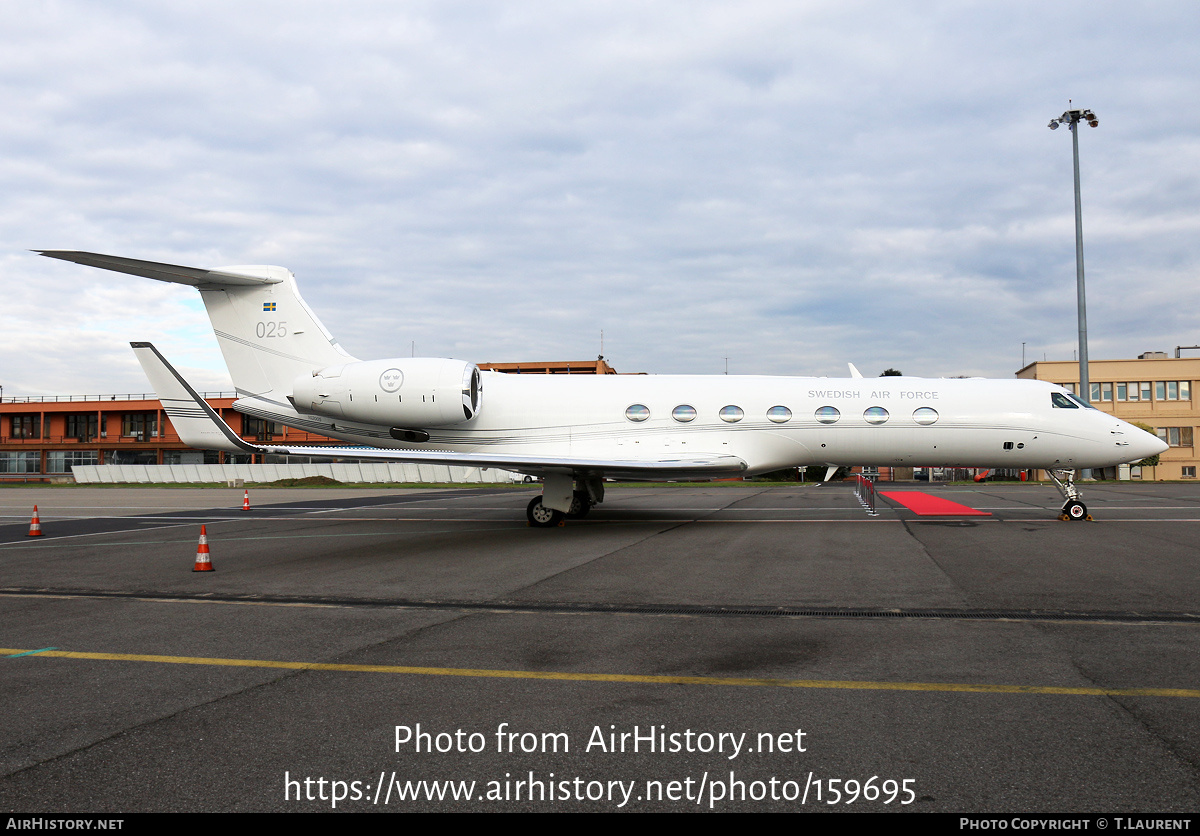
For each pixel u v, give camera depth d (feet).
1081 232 104.17
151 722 15.14
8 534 54.13
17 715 15.61
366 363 53.62
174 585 31.24
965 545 40.01
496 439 54.95
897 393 53.06
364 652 20.18
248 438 204.44
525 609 25.46
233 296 57.36
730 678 17.53
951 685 16.87
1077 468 53.26
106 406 217.97
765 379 54.80
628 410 53.98
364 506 80.38
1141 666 18.20
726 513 61.98
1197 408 158.71
